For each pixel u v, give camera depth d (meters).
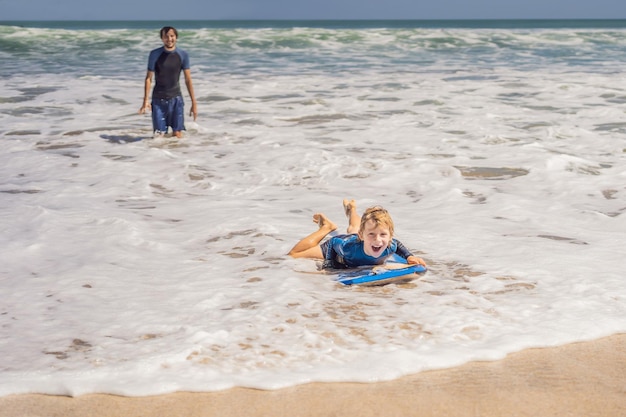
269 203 7.52
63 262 5.61
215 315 4.54
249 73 20.98
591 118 13.07
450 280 5.19
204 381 3.65
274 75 20.44
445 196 7.79
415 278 5.23
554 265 5.48
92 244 6.06
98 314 4.58
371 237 5.26
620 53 27.86
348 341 4.16
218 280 5.19
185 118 13.32
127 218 6.87
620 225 6.71
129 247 6.00
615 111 13.69
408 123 12.62
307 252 5.68
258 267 5.47
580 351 4.07
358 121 12.91
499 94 16.31
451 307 4.66
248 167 9.30
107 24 136.38
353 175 8.81
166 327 4.36
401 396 3.55
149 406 3.45
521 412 3.41
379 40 31.64
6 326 4.41
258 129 12.16
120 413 3.40
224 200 7.67
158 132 11.85
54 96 16.11
